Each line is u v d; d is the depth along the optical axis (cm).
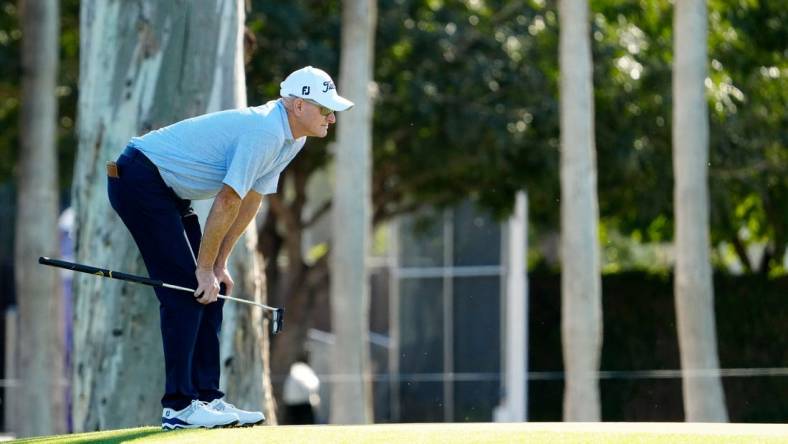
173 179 2219
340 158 5291
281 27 5891
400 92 6253
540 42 6512
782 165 6919
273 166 2261
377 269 9550
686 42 5197
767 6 6719
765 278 6738
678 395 6950
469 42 6438
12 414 8644
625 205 7244
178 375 2280
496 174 6606
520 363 6731
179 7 3431
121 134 3462
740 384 6788
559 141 6450
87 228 3516
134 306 3441
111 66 3475
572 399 5153
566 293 5181
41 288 5706
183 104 3428
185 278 2258
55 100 5725
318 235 10306
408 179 6981
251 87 5994
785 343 6662
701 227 5212
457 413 7612
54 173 5725
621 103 6494
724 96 6594
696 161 5197
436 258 7825
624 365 7075
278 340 7319
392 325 8250
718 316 6819
